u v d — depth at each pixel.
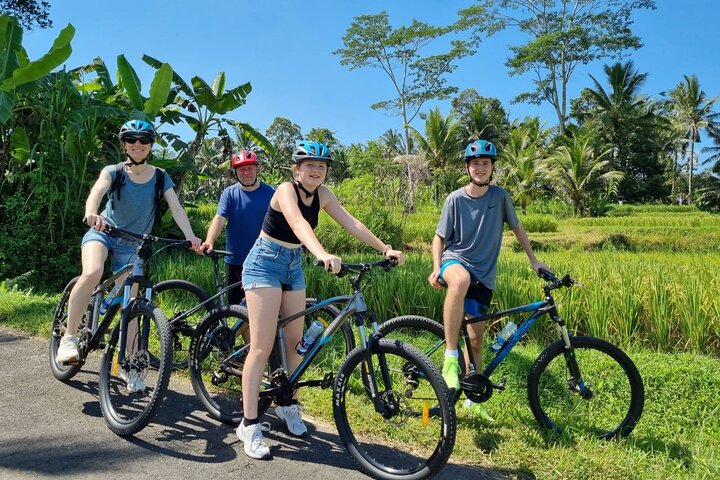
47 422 3.59
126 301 3.76
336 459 3.30
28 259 8.02
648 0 39.66
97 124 8.88
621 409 3.98
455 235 3.93
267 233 3.28
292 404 3.62
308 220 3.28
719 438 3.96
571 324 5.71
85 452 3.22
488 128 43.72
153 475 3.01
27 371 4.49
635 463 3.36
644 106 46.72
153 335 4.62
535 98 43.94
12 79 7.55
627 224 25.27
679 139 58.16
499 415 4.02
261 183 4.72
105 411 3.58
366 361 3.21
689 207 39.53
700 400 4.32
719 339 5.42
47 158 8.20
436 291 6.34
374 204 17.53
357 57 45.81
